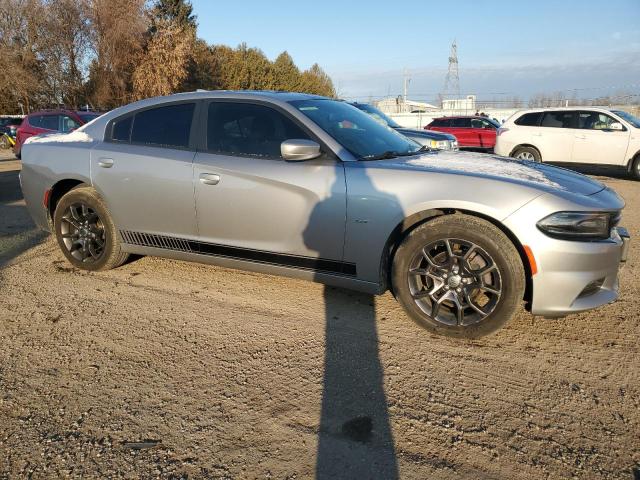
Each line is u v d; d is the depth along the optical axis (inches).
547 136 438.9
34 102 1195.3
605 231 109.8
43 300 145.0
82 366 108.7
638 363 108.1
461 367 107.0
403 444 83.2
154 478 76.0
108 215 159.6
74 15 1106.7
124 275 165.8
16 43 1106.1
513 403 94.3
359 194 121.0
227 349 115.6
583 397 95.9
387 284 128.1
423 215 120.3
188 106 149.9
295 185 127.5
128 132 158.1
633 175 408.2
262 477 76.0
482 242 110.6
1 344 118.6
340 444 83.3
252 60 1879.9
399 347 115.8
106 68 1159.6
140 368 107.6
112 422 89.3
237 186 134.6
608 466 77.9
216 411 92.4
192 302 142.9
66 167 163.0
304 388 99.6
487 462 79.1
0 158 630.5
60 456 80.7
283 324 128.2
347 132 137.6
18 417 90.9
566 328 124.9
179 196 144.1
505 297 110.6
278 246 133.6
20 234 219.3
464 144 690.8
